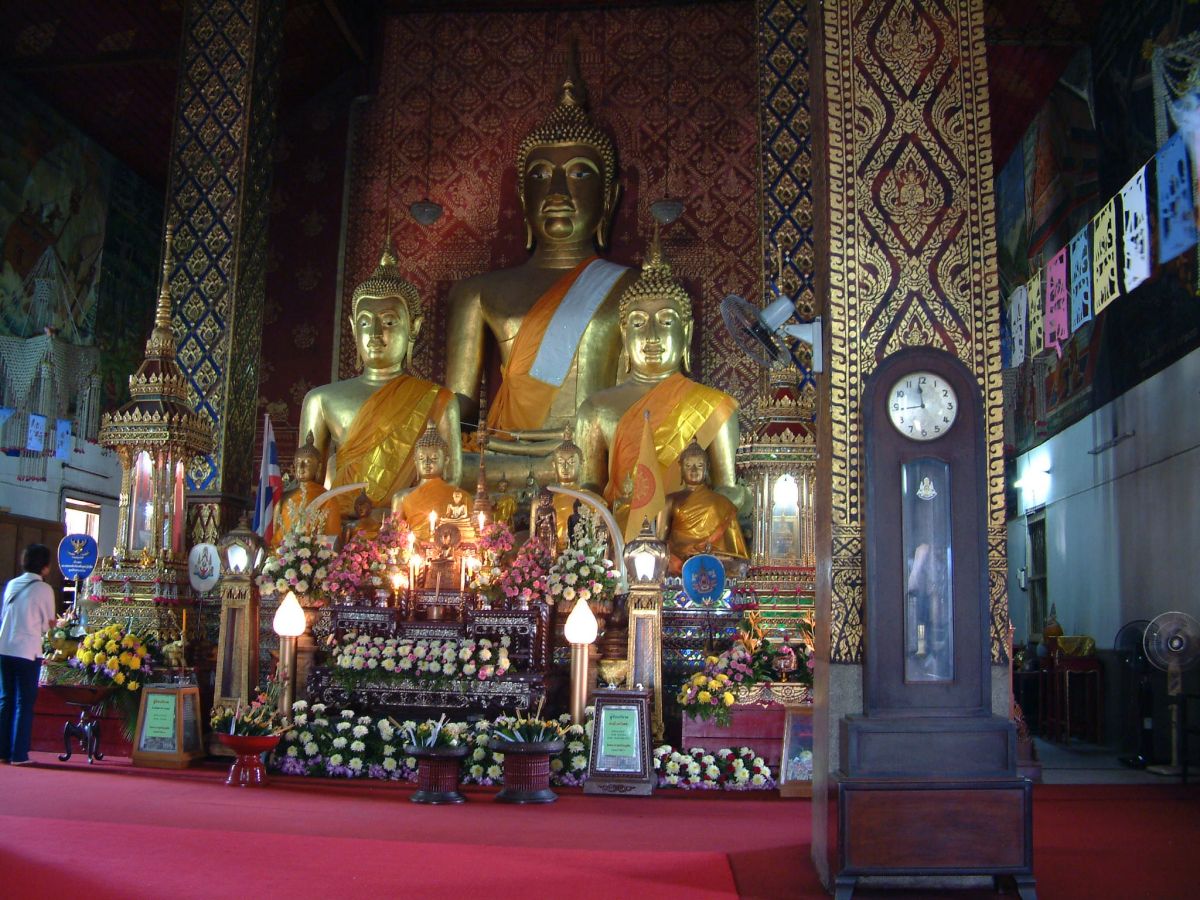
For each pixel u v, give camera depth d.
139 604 8.73
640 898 4.02
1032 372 13.08
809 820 5.84
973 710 4.38
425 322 12.23
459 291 11.94
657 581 7.39
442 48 12.73
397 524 8.36
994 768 4.30
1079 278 10.66
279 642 7.65
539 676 7.27
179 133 10.50
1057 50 10.96
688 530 9.29
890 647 4.43
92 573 8.98
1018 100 12.00
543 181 11.93
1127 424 9.84
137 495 9.09
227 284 10.16
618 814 5.95
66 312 12.04
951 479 4.53
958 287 4.80
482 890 4.05
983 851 4.18
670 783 6.93
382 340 11.09
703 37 12.44
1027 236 12.43
